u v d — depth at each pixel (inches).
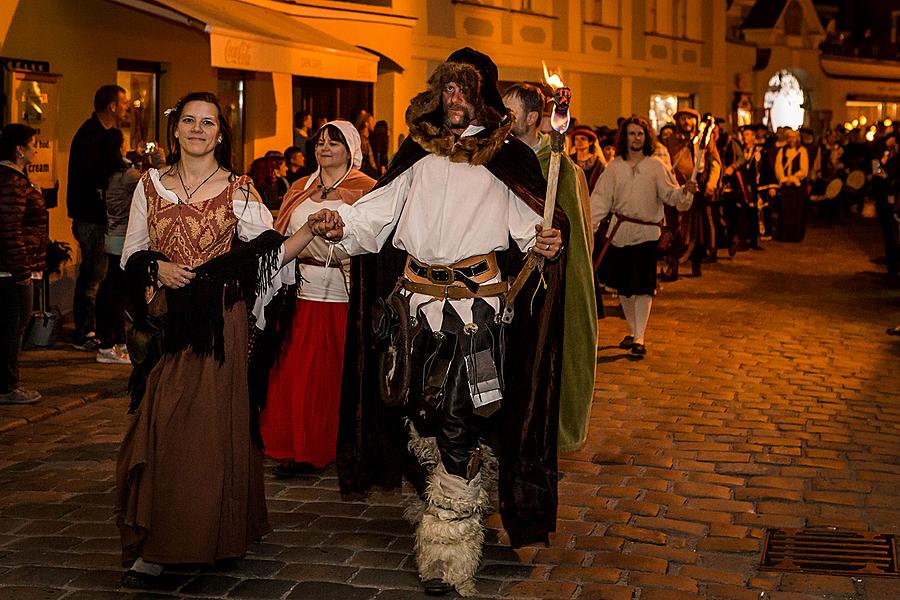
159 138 522.0
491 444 187.9
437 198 177.6
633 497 221.1
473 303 177.8
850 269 621.9
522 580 180.1
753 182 709.3
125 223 335.9
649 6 1070.4
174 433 172.2
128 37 485.7
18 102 394.3
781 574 183.8
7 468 237.3
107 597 172.7
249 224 180.2
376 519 209.3
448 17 795.4
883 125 1258.6
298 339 229.8
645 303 364.2
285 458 232.4
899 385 328.2
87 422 276.2
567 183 207.5
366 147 534.9
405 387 175.6
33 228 295.7
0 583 177.0
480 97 178.4
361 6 673.6
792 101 1505.9
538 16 902.4
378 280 192.9
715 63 1194.6
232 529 177.0
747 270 611.8
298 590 176.2
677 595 174.4
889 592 177.3
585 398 210.4
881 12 1838.1
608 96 1019.3
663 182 357.7
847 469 241.9
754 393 315.3
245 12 518.6
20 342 287.3
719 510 214.7
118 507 174.1
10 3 408.2
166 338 173.8
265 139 604.4
